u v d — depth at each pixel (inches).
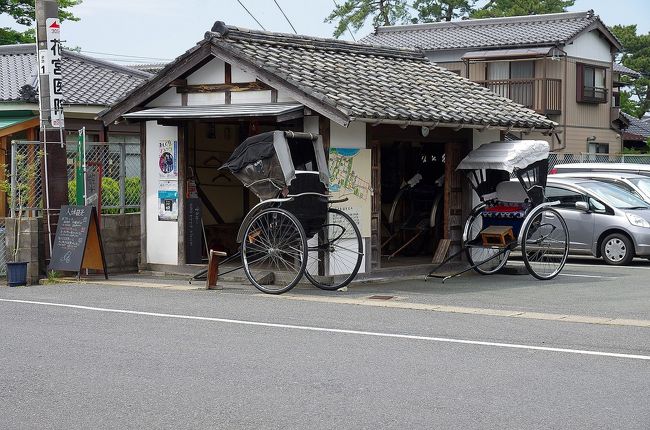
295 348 312.2
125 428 223.9
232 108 485.1
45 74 531.2
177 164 530.3
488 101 563.8
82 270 538.6
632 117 1756.9
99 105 817.5
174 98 526.6
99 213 543.5
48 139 530.6
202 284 496.1
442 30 1375.5
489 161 507.8
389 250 603.5
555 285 493.4
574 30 1259.8
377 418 229.3
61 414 236.2
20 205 524.4
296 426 223.3
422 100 505.7
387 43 1358.3
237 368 282.8
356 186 486.6
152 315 383.9
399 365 286.2
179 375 274.7
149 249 545.3
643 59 1779.0
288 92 464.1
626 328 352.8
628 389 256.2
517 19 1333.7
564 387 258.5
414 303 418.3
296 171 450.9
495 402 243.3
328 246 463.8
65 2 1120.2
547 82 1249.4
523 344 319.6
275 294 447.5
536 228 517.7
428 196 588.1
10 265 502.3
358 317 378.0
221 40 490.3
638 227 620.4
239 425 224.7
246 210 655.1
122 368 284.0
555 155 1188.5
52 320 372.5
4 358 299.7
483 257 551.2
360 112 442.6
